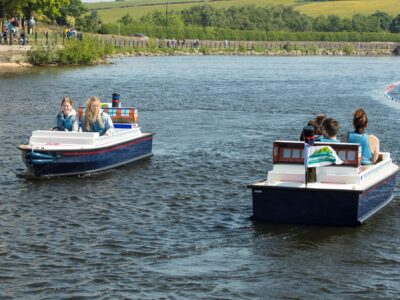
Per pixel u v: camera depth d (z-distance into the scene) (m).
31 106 41.09
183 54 145.88
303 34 185.88
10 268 14.62
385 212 18.69
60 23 139.75
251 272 14.66
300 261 15.26
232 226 17.45
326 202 17.03
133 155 24.84
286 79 68.06
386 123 35.00
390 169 19.50
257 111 40.72
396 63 115.06
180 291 13.70
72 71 72.56
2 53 78.69
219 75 72.50
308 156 16.98
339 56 165.62
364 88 57.50
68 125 23.34
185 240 16.47
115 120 25.55
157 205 19.36
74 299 13.30
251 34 179.50
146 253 15.61
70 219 17.95
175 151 27.08
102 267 14.77
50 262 14.99
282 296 13.55
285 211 17.36
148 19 195.12
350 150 17.16
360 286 14.02
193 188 21.31
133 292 13.61
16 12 92.00
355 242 16.33
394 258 15.46
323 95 50.75
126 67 84.31
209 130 32.88
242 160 25.44
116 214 18.45
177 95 49.47
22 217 18.08
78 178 22.36
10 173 22.84
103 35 145.88
